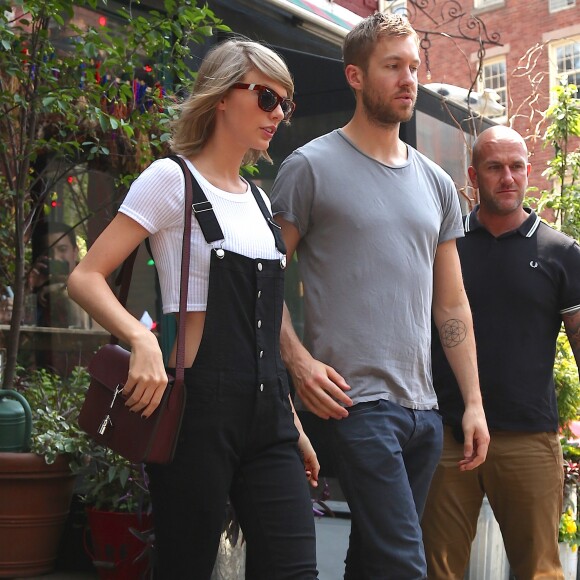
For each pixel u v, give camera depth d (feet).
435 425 11.20
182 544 8.74
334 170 10.99
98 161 19.35
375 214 10.88
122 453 8.48
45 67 16.10
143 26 16.53
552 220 25.46
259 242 9.14
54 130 18.54
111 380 8.64
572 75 81.51
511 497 13.92
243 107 9.23
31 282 19.13
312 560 9.00
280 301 9.23
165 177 8.88
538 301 13.92
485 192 14.07
